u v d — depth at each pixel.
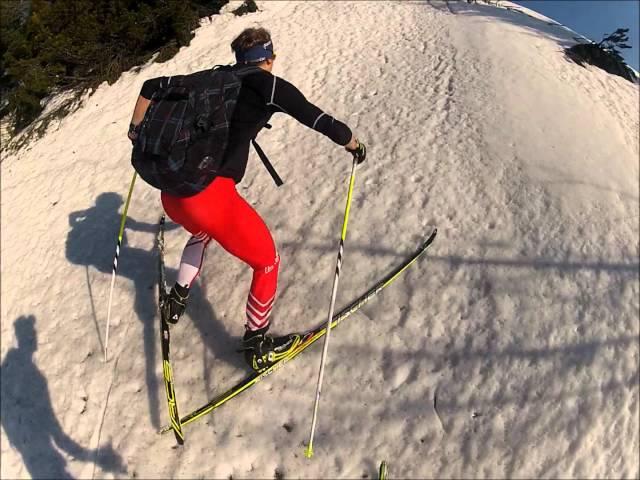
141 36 8.18
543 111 4.69
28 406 3.58
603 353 2.84
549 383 2.75
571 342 2.88
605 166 4.05
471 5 8.69
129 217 4.71
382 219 3.76
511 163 4.05
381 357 2.99
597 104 5.15
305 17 8.96
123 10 8.40
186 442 2.93
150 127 2.43
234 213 2.64
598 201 3.70
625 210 3.67
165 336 3.05
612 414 2.67
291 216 4.02
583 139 4.34
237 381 3.08
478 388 2.79
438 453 2.63
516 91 5.04
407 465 2.63
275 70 6.85
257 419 2.91
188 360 3.27
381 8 9.13
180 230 4.27
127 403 3.23
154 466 2.90
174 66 7.78
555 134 4.36
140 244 4.33
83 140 6.61
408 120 4.91
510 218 3.59
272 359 2.90
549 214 3.58
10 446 3.45
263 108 2.43
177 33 8.21
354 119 5.21
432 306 3.15
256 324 2.87
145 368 3.35
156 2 8.52
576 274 3.20
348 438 2.76
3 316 4.46
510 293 3.13
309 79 6.48
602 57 6.54
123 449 3.04
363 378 2.93
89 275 4.28
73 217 5.15
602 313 3.01
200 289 3.62
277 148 4.95
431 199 3.84
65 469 3.13
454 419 2.71
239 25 8.77
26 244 5.18
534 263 3.27
